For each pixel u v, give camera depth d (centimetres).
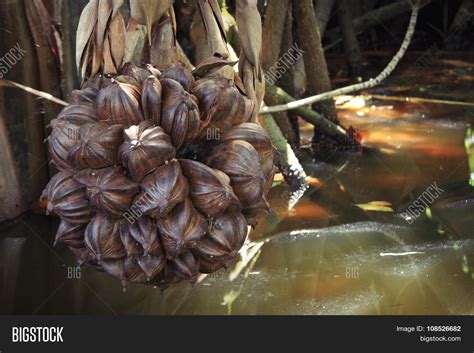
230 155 127
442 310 179
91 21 136
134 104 126
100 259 126
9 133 249
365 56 539
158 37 141
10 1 251
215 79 129
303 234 227
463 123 365
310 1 327
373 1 569
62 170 129
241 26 141
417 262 205
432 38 583
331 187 277
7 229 239
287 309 180
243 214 131
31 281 199
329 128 332
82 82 138
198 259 129
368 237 223
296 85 352
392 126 364
